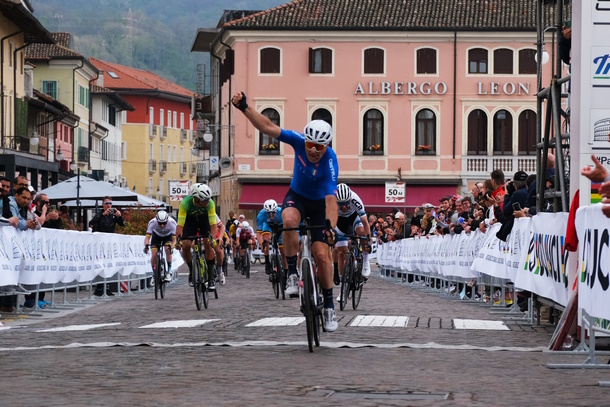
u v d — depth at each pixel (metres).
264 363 10.90
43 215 20.16
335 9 71.69
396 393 8.86
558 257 14.05
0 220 17.81
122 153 131.38
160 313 19.22
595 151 13.42
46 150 76.94
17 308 19.88
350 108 70.88
